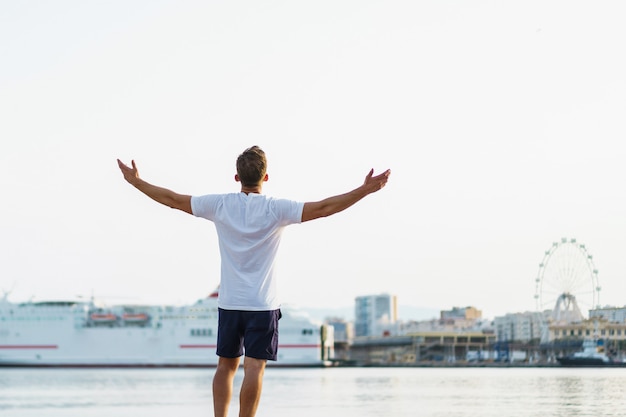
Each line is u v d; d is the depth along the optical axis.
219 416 7.50
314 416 23.95
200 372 112.25
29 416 25.23
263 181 7.87
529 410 24.92
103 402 35.31
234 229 7.53
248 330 7.51
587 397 33.25
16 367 135.62
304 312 138.38
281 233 7.66
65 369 135.38
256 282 7.52
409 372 119.00
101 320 136.75
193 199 7.68
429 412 25.48
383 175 7.36
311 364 135.12
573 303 163.62
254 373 7.42
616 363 154.75
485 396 37.16
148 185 7.73
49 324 136.38
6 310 136.88
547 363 188.25
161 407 30.94
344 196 7.38
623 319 162.62
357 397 38.16
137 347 136.25
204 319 136.62
